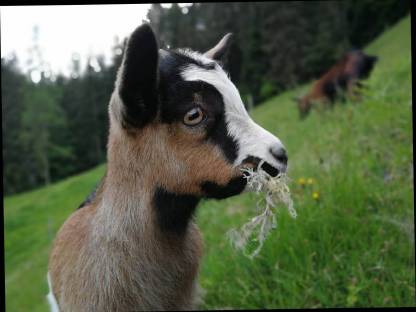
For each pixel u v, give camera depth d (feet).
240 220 4.52
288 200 2.80
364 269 3.59
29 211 17.01
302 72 18.98
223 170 2.82
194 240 3.20
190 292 3.23
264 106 17.38
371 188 4.09
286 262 3.77
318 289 3.60
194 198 2.99
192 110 2.82
